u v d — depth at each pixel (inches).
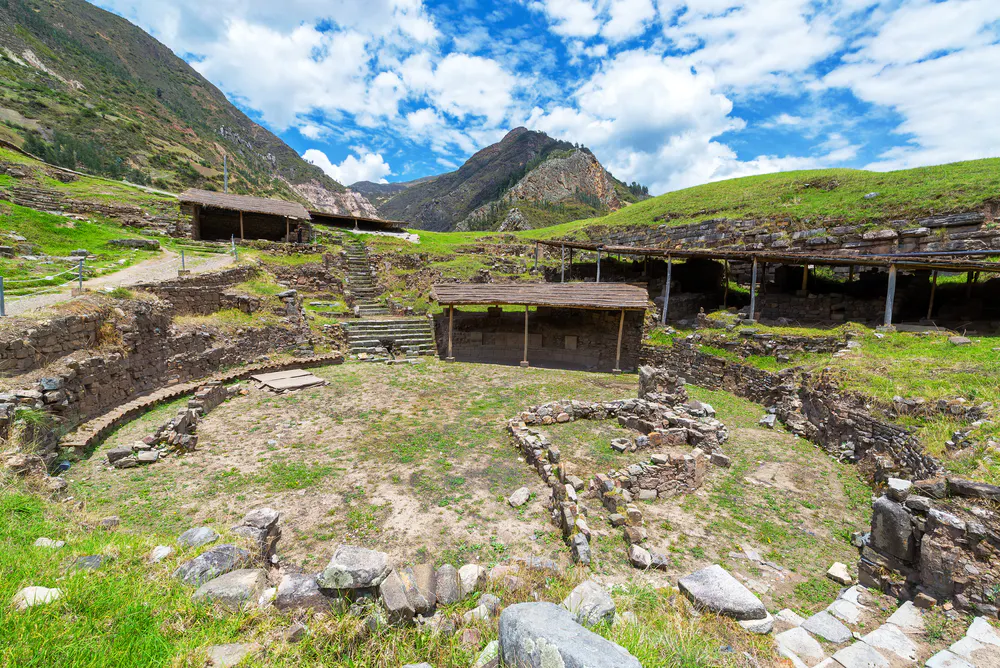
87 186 1441.9
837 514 323.0
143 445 363.3
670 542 279.4
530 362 851.4
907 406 387.5
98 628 122.8
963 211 914.7
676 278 1187.9
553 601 182.9
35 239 792.3
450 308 819.4
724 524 304.3
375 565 158.6
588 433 441.7
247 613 142.0
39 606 125.0
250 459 374.9
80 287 492.4
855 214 1100.5
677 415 459.2
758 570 256.7
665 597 201.2
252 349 675.4
